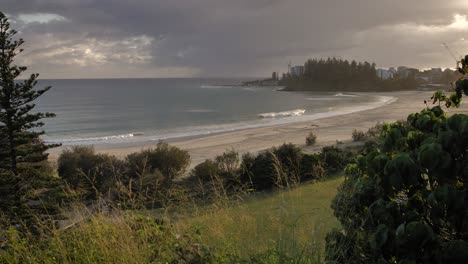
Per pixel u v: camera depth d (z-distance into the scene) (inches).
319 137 2432.3
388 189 88.4
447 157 81.3
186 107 5521.7
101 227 150.0
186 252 130.7
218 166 1011.3
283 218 142.2
